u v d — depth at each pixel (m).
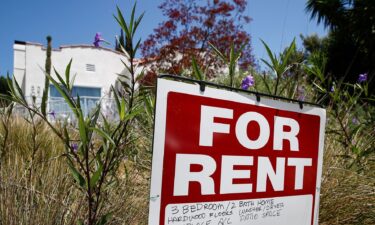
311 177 1.37
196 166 1.01
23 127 2.68
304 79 2.93
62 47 14.88
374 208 1.94
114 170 1.58
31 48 14.81
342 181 2.09
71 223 1.39
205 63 5.15
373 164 2.38
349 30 10.02
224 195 1.08
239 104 1.13
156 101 0.93
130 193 1.71
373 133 2.53
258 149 1.18
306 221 1.34
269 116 1.23
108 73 15.69
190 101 1.01
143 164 2.09
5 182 1.58
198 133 1.02
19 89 1.14
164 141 0.94
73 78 1.12
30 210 1.44
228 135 1.10
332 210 1.93
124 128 1.16
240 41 7.47
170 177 0.95
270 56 1.70
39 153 2.22
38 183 1.71
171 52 6.35
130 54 1.21
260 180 1.18
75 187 1.62
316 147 1.40
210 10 7.55
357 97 2.60
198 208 1.01
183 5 7.48
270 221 1.21
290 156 1.29
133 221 1.58
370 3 9.47
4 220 1.42
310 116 1.38
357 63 9.81
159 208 0.93
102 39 1.41
